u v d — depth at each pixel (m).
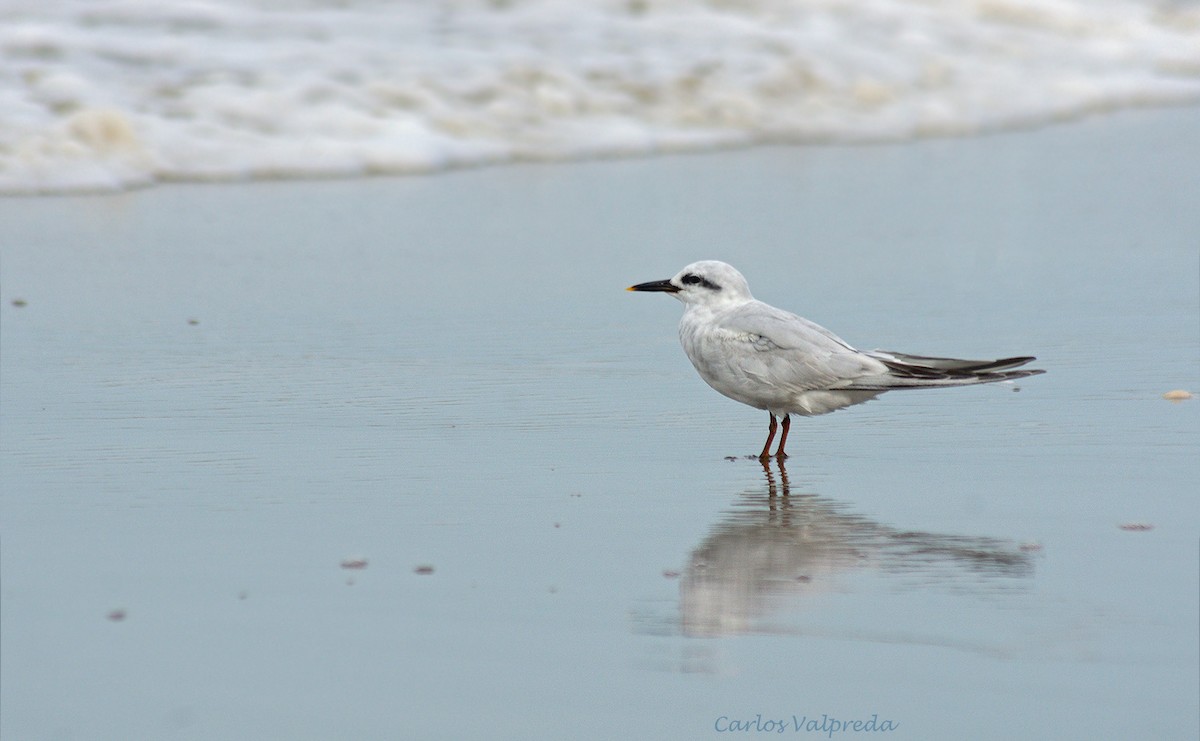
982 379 10.65
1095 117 28.75
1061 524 9.61
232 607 8.23
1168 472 10.70
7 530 9.42
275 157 22.86
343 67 25.67
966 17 32.88
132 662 7.52
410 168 23.20
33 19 26.17
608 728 6.93
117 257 17.92
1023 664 7.45
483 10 29.17
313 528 9.57
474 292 16.69
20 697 7.14
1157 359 13.73
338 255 18.23
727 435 12.01
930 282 16.89
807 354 11.10
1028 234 19.27
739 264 17.77
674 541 9.39
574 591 8.51
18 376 13.38
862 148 25.64
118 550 9.09
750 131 26.31
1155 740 6.68
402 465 11.00
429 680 7.38
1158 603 8.20
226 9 27.86
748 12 30.75
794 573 8.78
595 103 26.09
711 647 7.72
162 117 23.14
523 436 11.83
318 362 13.95
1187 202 21.08
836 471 10.97
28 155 21.59
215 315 15.62
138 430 11.80
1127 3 35.91
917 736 6.79
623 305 16.25
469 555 9.10
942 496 10.27
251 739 6.79
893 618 8.05
